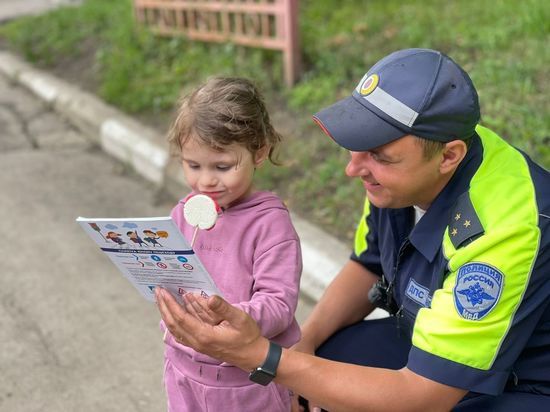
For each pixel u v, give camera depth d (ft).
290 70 16.80
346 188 12.71
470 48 15.64
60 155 17.53
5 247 13.15
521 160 5.78
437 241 5.78
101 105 18.93
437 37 16.43
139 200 14.96
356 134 5.41
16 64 23.91
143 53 20.83
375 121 5.38
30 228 13.84
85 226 5.49
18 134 18.95
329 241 11.50
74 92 20.27
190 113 5.82
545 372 5.84
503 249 5.26
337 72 16.37
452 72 5.45
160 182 15.39
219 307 5.11
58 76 22.12
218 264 6.16
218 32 19.47
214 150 5.82
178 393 6.47
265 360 5.46
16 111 20.67
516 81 13.66
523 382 5.90
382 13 19.10
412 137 5.33
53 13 27.84
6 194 15.37
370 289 7.29
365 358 7.00
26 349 10.25
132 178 16.07
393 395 5.47
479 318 5.29
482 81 13.97
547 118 12.29
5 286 11.89
